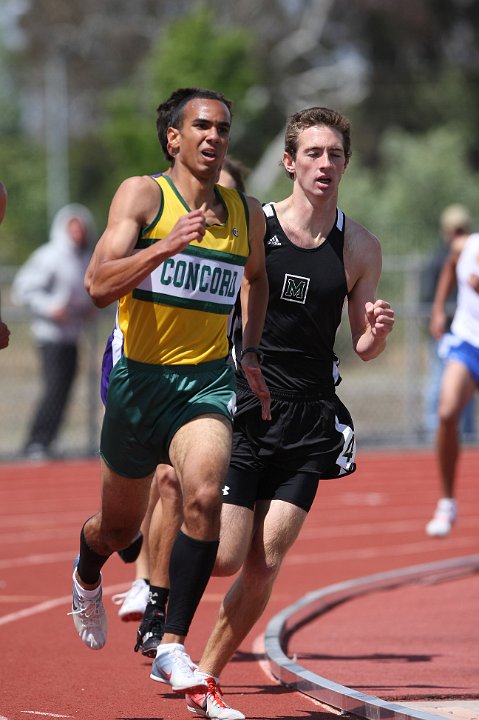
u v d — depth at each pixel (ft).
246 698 57.06
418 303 172.45
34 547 102.89
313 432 55.62
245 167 69.56
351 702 53.47
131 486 51.96
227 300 51.47
